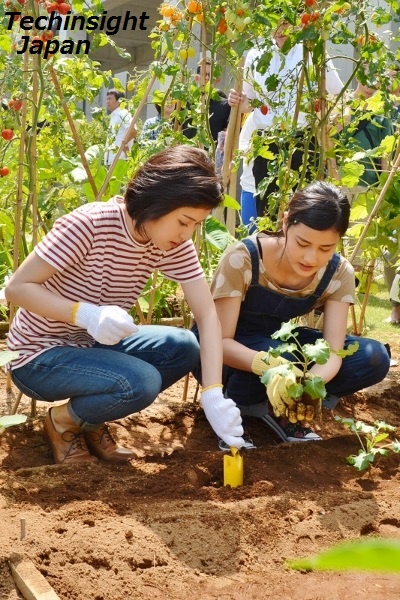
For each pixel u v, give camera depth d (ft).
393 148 13.26
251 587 6.16
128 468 8.74
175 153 7.63
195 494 8.04
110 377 8.40
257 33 11.54
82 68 12.29
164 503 7.57
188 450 9.43
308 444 9.62
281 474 8.68
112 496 7.82
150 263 8.67
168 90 11.83
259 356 9.14
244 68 13.01
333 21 11.66
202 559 6.56
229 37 11.10
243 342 9.91
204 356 8.68
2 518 7.09
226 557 6.63
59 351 8.67
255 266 9.34
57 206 14.12
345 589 6.15
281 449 9.40
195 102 11.68
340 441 9.93
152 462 9.01
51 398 8.93
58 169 12.80
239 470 8.30
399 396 13.03
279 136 12.54
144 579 6.18
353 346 8.87
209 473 8.73
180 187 7.38
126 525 6.98
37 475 8.35
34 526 6.89
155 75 10.87
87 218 8.16
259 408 10.30
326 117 12.10
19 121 10.85
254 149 12.91
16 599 5.81
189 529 6.97
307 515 7.52
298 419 8.59
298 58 15.28
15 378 9.09
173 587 6.10
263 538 7.00
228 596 6.00
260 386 9.92
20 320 8.94
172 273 8.85
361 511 7.59
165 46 11.24
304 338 10.13
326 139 12.48
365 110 14.75
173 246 7.92
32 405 10.78
